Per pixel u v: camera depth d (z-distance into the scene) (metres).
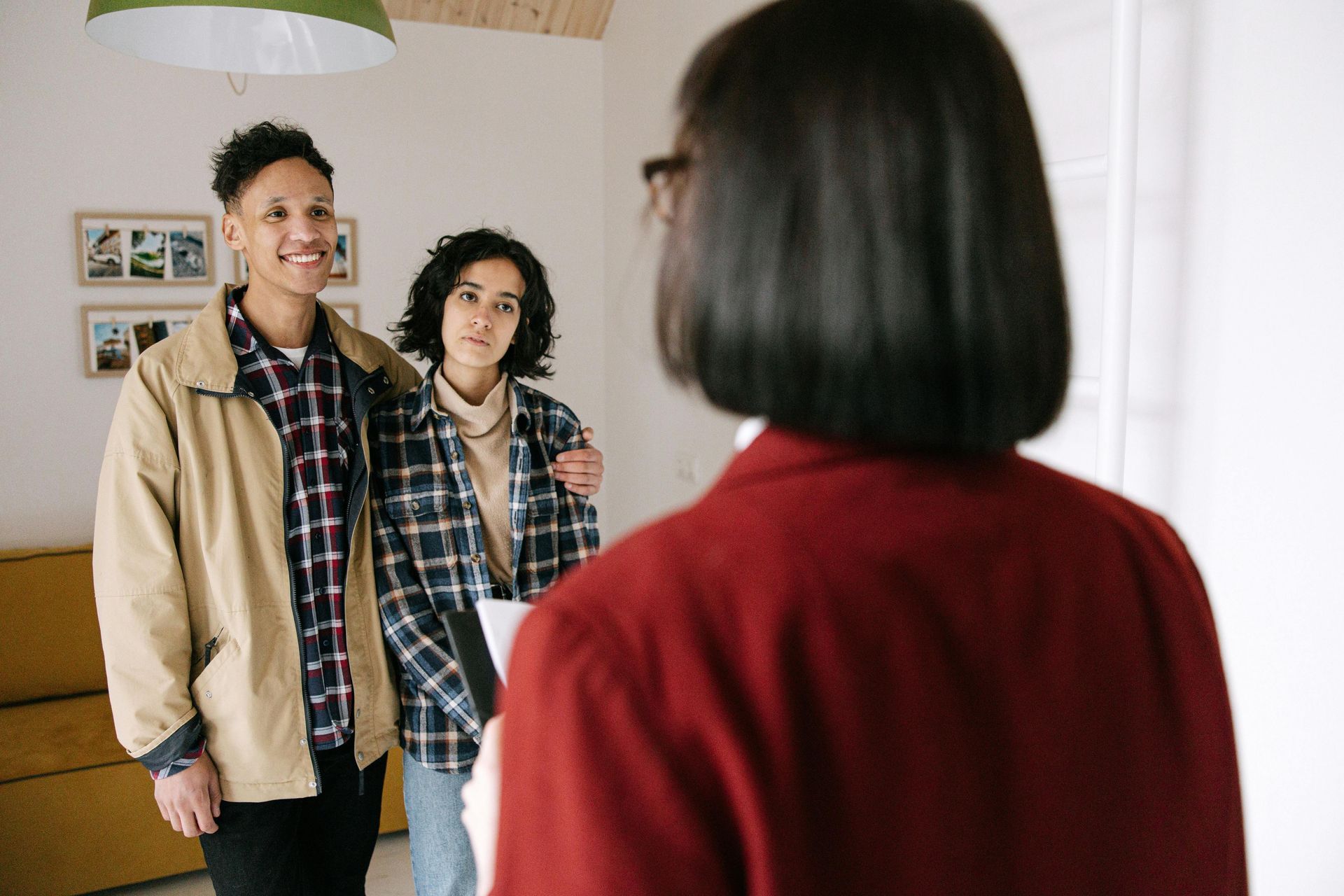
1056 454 1.57
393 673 1.72
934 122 0.39
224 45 1.79
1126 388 1.30
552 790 0.37
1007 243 0.40
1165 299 1.35
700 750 0.36
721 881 0.36
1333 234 1.11
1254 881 1.26
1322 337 1.12
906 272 0.38
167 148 3.35
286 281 1.62
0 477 3.26
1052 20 1.54
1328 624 1.14
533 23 3.76
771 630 0.37
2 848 2.35
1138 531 0.48
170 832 2.51
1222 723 0.48
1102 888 0.42
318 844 1.76
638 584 0.39
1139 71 1.31
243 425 1.60
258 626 1.58
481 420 1.72
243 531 1.59
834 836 0.37
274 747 1.59
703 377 0.43
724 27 0.45
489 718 0.78
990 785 0.39
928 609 0.39
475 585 1.69
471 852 1.67
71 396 3.32
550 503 1.79
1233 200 1.23
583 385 4.07
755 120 0.40
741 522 0.40
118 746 2.54
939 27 0.41
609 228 3.93
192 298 3.42
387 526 1.69
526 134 3.85
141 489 1.51
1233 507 1.26
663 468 3.47
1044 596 0.42
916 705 0.38
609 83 3.84
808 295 0.39
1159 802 0.44
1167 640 0.46
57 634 2.90
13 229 3.20
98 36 1.64
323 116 3.54
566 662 0.37
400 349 1.84
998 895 0.39
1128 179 1.26
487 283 1.70
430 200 3.72
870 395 0.39
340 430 1.71
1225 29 1.23
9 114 3.16
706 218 0.41
